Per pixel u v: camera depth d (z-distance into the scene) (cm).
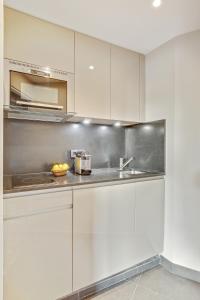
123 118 203
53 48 161
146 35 182
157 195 194
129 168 238
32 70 152
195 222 177
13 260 123
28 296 128
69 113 167
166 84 196
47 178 169
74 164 206
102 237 159
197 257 175
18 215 125
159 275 183
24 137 183
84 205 151
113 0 138
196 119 177
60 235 140
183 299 154
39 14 152
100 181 159
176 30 176
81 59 176
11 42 144
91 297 156
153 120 211
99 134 229
